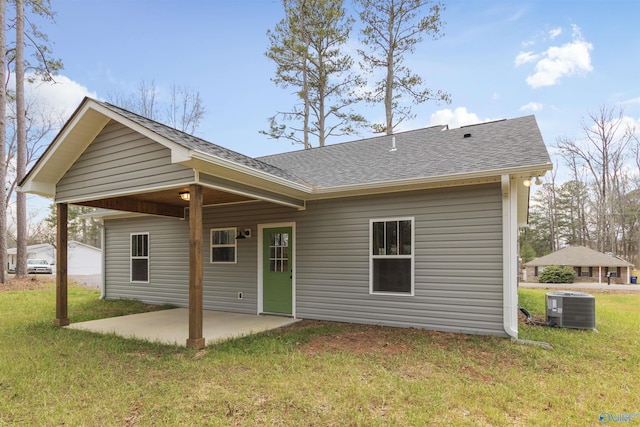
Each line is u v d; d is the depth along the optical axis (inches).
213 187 213.8
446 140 323.6
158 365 173.9
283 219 310.3
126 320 293.9
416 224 254.7
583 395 141.6
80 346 208.1
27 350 199.6
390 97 669.9
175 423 118.0
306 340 220.1
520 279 1008.2
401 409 127.7
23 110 567.2
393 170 275.7
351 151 379.9
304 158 400.2
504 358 184.2
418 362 177.9
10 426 116.6
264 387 146.6
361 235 275.9
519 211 358.3
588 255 935.7
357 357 185.3
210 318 299.4
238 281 332.2
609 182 1067.3
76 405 131.3
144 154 222.1
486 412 125.6
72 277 888.9
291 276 305.3
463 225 238.2
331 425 117.0
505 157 234.1
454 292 239.5
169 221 387.5
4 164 517.7
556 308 258.4
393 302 260.8
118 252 431.5
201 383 151.3
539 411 128.0
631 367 173.6
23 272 581.6
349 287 278.7
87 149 254.2
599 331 247.0
